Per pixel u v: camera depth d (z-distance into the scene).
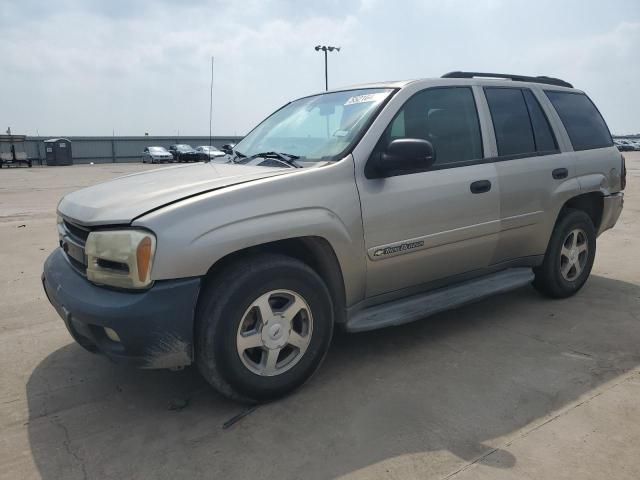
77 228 2.99
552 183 4.34
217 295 2.73
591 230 4.82
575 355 3.59
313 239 3.06
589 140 4.88
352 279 3.25
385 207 3.30
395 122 3.47
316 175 3.06
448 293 3.83
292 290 2.95
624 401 2.96
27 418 2.89
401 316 3.43
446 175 3.62
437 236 3.58
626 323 4.18
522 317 4.33
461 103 3.91
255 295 2.81
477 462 2.44
